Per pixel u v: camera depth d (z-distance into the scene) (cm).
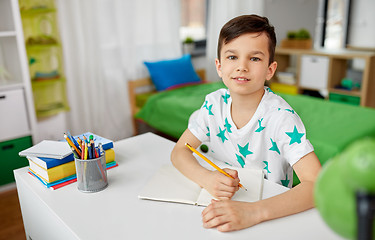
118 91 304
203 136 107
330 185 39
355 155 35
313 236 70
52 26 252
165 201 86
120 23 296
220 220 73
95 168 90
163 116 274
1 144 226
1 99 220
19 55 223
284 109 91
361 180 33
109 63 296
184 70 324
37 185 97
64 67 263
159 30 329
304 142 87
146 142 129
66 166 97
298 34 399
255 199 84
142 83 320
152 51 328
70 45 264
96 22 274
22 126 233
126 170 105
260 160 100
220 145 106
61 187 95
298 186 81
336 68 362
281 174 99
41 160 96
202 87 312
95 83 283
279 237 70
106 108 299
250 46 81
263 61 83
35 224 100
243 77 84
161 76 313
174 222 76
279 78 411
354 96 349
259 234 71
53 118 264
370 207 33
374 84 348
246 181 92
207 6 386
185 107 257
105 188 94
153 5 319
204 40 395
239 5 360
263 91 96
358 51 374
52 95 264
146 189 90
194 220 77
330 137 185
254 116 94
